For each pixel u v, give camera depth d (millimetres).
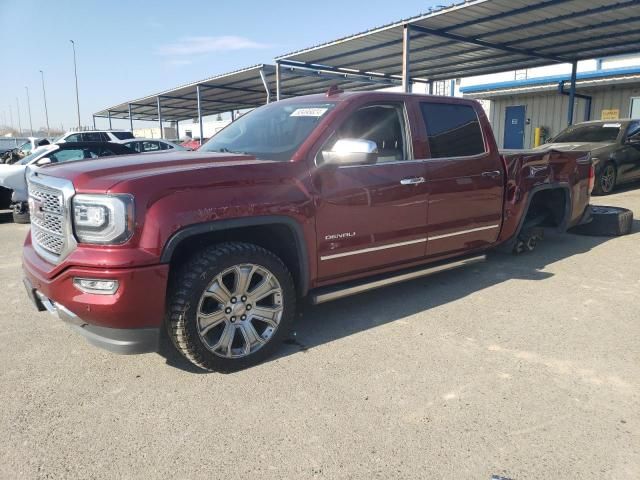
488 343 3789
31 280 3342
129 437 2672
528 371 3348
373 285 4137
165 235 2941
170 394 3102
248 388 3160
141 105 31734
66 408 2961
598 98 19234
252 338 3412
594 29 12938
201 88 24000
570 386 3146
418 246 4414
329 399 3020
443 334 3961
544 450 2525
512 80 24391
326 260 3768
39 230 3406
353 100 4027
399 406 2938
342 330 4059
